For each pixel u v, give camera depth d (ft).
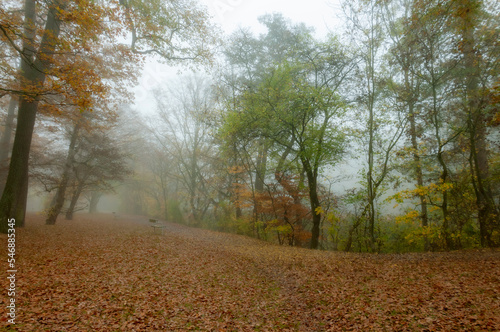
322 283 27.32
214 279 28.40
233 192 74.79
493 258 29.76
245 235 69.21
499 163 46.19
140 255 35.27
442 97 43.29
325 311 20.85
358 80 50.52
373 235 47.52
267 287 27.12
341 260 36.50
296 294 25.11
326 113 50.31
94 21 30.01
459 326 15.85
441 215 44.86
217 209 88.33
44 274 24.34
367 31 47.09
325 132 50.16
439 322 16.63
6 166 63.72
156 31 46.37
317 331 17.89
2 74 34.42
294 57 56.80
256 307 22.09
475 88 40.96
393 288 23.77
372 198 46.19
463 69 41.42
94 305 19.38
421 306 19.26
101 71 49.01
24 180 43.75
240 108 57.11
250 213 71.87
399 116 47.47
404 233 49.19
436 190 40.88
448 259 31.89
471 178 41.39
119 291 22.40
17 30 27.86
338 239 55.06
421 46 41.83
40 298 19.34
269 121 53.06
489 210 39.06
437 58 42.29
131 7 41.14
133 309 19.56
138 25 43.96
